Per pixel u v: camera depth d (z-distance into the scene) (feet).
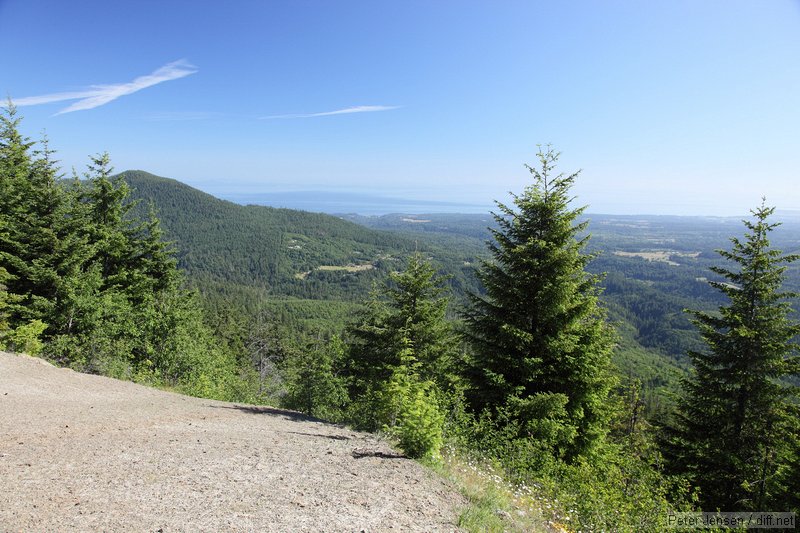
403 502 17.98
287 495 17.21
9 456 18.47
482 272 43.57
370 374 61.36
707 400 43.57
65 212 70.38
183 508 14.93
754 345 42.06
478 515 17.79
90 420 26.99
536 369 38.70
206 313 183.11
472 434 32.35
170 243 89.92
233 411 38.81
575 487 25.54
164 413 32.73
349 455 24.72
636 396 96.78
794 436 40.09
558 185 40.91
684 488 25.38
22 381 35.04
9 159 72.84
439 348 59.72
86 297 61.62
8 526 12.28
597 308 41.91
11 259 61.72
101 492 15.67
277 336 192.34
